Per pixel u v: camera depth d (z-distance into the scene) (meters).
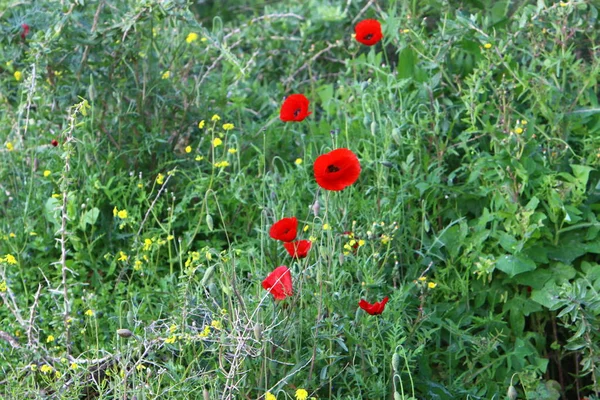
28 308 3.94
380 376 3.40
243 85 5.23
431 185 4.18
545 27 4.53
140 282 4.23
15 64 4.93
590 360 3.69
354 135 4.66
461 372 3.93
